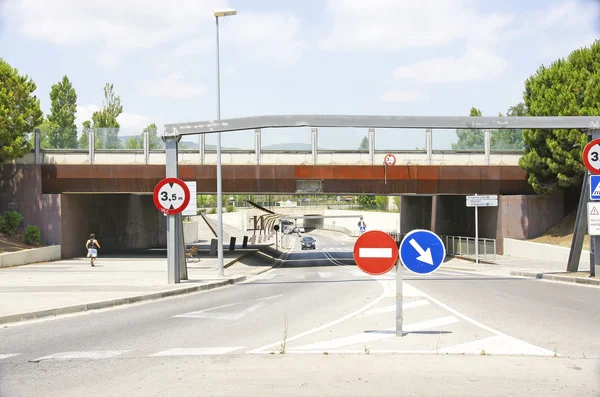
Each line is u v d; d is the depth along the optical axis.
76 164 36.31
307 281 22.78
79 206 39.03
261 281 23.41
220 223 24.31
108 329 10.72
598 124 18.59
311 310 13.08
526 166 34.31
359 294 16.56
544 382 6.68
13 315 11.83
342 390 6.38
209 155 35.94
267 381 6.77
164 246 58.06
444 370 7.27
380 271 9.02
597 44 33.06
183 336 9.87
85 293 16.11
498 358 7.93
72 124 64.81
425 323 10.91
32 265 30.47
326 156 35.75
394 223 91.94
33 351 8.70
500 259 33.59
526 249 33.59
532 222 35.94
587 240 31.56
